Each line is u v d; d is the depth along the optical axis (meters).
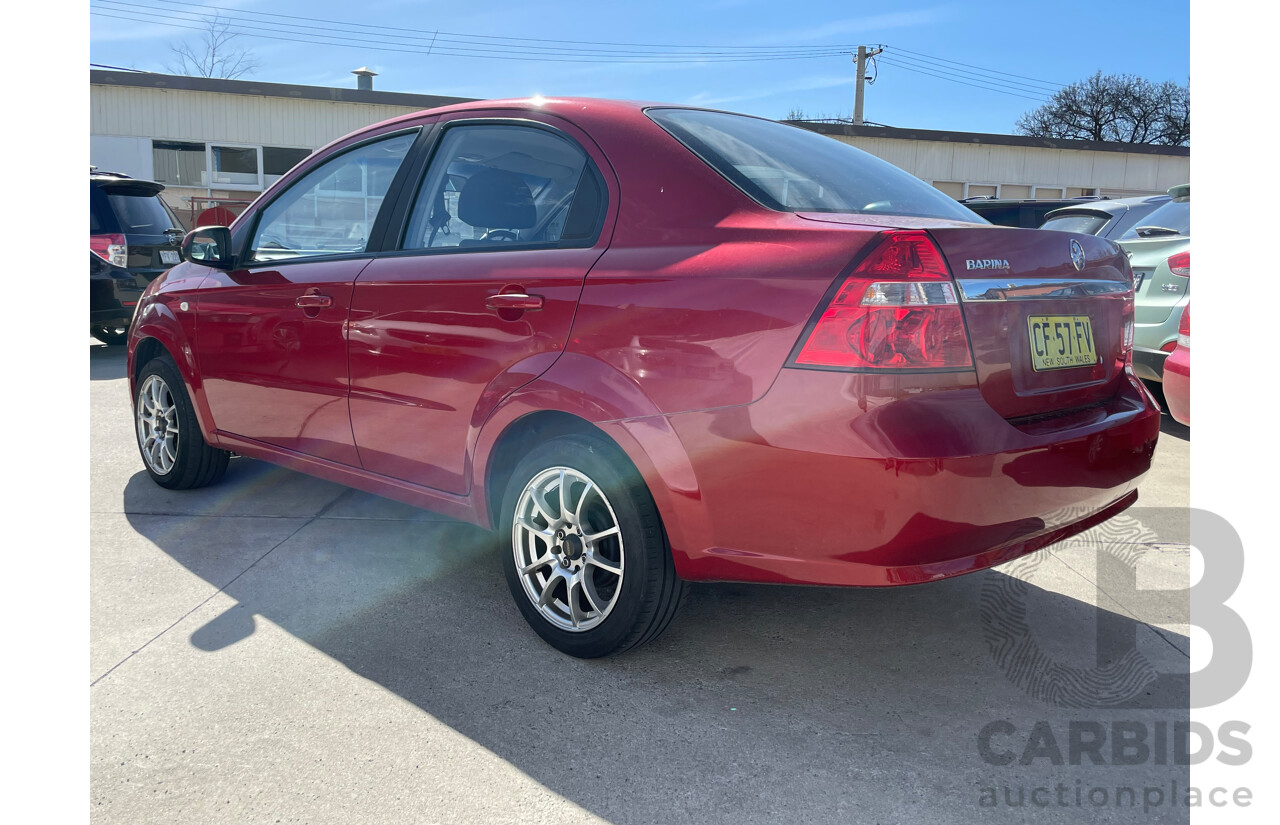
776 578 2.09
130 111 17.38
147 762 1.97
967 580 3.03
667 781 1.93
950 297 1.92
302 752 2.02
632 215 2.36
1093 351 2.35
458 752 2.02
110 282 8.15
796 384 1.95
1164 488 4.08
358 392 2.95
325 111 18.34
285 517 3.62
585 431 2.37
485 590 2.93
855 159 2.80
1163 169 22.78
